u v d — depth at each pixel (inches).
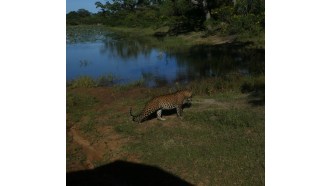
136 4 2488.9
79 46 1387.8
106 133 389.4
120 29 2133.4
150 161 315.9
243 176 279.0
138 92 576.4
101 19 2751.0
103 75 729.6
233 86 545.3
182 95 406.6
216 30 1272.1
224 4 1348.4
